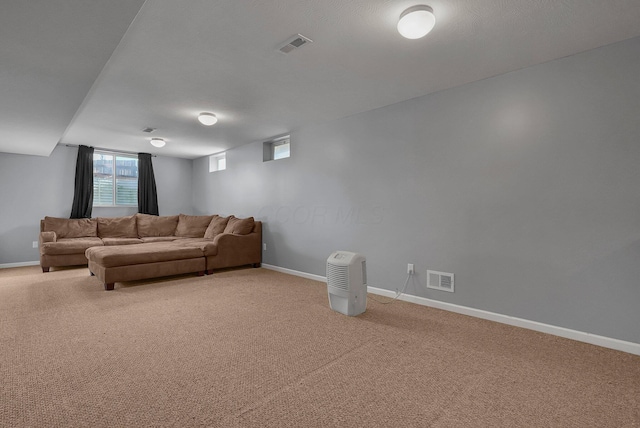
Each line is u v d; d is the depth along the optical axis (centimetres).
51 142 456
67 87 263
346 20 201
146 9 188
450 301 310
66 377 180
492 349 222
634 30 211
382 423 143
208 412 150
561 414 151
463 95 303
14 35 185
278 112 391
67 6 158
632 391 171
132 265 394
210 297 350
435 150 322
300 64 262
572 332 241
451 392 169
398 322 276
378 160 372
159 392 166
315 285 411
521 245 268
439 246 318
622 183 223
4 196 526
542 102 257
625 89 222
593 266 235
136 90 318
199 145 592
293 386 173
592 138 235
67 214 583
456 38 221
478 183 292
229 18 198
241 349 219
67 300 332
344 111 386
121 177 653
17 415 145
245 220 527
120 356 207
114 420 143
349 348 222
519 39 223
